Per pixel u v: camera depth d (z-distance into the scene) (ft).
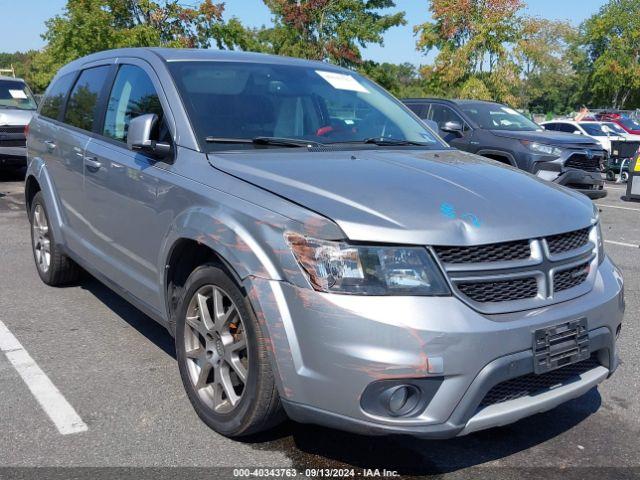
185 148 12.06
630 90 162.40
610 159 57.47
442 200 9.81
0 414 11.59
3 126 41.34
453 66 110.22
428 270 8.93
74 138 16.19
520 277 9.46
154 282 12.42
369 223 9.04
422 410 8.87
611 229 32.14
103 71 16.21
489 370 8.90
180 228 10.99
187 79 13.20
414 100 41.16
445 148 14.30
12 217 30.32
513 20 109.40
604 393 13.20
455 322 8.77
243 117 12.84
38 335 15.39
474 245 9.18
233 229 9.91
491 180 11.11
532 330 9.23
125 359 14.11
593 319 10.06
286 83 14.16
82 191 15.49
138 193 12.71
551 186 11.84
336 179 10.33
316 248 8.98
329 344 8.81
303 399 9.18
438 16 110.83
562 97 232.94
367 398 8.78
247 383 9.96
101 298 18.19
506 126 37.58
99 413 11.71
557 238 10.11
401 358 8.61
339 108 14.34
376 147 13.26
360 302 8.73
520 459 10.63
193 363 11.43
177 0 86.58
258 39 132.98
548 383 9.93
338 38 129.39
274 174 10.56
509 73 108.78
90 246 15.35
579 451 10.93
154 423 11.39
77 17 78.79
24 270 20.93
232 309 10.32
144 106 13.61
